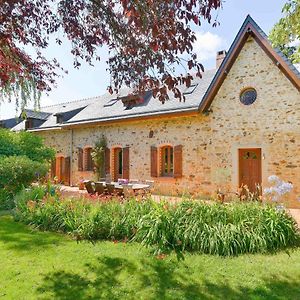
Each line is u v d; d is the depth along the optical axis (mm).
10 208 7953
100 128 14844
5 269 3861
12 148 11703
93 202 6238
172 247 4633
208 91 10641
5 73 3627
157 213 5113
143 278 3633
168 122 12172
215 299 3137
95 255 4359
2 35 3264
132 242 4949
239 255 4387
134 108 13484
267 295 3207
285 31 4848
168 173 12398
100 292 3293
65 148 16812
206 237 4613
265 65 9883
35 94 4301
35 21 3453
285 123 9430
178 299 3143
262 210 5215
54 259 4211
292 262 4105
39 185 8336
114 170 14273
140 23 2602
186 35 2680
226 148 10633
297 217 7523
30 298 3150
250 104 10172
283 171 9422
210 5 2486
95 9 3334
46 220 5934
